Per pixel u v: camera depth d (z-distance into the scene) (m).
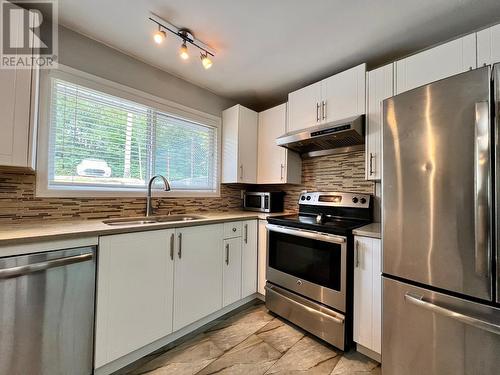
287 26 1.61
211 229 1.92
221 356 1.54
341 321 1.57
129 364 1.46
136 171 2.07
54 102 1.63
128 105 2.02
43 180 1.56
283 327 1.90
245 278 2.22
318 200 2.32
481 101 0.96
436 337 1.09
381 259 1.31
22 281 1.07
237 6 1.43
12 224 1.42
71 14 1.53
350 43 1.79
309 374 1.39
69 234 1.19
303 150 2.53
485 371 0.96
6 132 1.17
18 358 1.07
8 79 1.18
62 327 1.18
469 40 1.38
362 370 1.43
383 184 1.30
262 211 2.68
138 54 1.97
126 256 1.41
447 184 1.05
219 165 2.75
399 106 1.24
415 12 1.47
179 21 1.57
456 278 1.03
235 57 1.99
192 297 1.77
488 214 0.94
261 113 2.78
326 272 1.70
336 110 2.02
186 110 2.42
